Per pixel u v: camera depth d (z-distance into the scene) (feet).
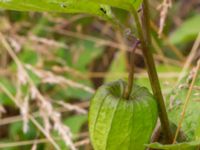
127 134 0.92
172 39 1.68
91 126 0.93
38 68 1.66
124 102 0.91
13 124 1.65
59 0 0.85
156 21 1.75
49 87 1.73
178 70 1.59
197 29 1.64
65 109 1.69
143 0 0.90
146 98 0.91
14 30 1.80
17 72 1.62
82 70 1.78
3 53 1.75
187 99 0.98
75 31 1.89
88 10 0.88
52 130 1.63
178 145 0.87
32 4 0.86
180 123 0.95
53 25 1.88
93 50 1.84
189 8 1.99
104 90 0.93
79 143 1.46
